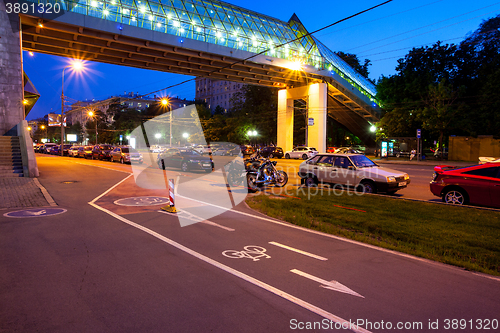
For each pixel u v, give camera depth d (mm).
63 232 6406
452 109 35281
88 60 34531
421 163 31750
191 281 4195
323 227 6949
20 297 3684
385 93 43719
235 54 36125
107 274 4375
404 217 7801
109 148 31891
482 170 8938
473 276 4531
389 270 4703
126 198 10477
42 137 122375
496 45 38656
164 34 31938
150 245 5664
